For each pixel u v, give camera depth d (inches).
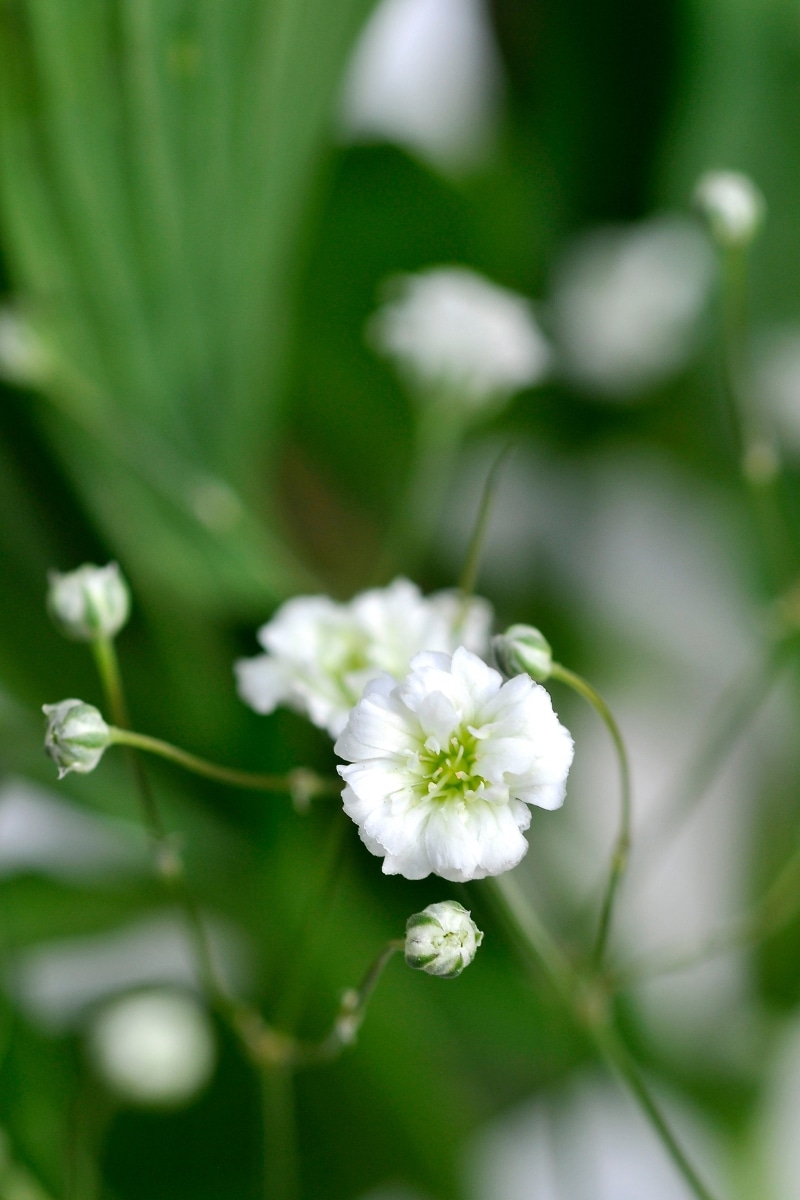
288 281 6.6
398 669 5.4
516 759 5.1
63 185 5.8
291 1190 6.3
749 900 7.0
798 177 7.0
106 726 5.4
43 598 6.2
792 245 7.1
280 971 6.4
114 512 6.2
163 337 6.1
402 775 5.1
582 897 6.7
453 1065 6.6
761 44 6.7
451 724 5.1
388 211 7.2
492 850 5.1
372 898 6.4
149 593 6.2
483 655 5.7
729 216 6.0
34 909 6.4
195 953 6.6
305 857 6.3
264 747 6.2
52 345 6.1
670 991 6.8
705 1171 6.8
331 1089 6.4
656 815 7.2
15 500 6.2
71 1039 6.3
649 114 7.0
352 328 7.2
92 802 6.3
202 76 5.8
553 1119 6.4
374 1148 6.4
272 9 5.8
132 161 5.8
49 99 5.7
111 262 6.0
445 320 6.3
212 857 6.5
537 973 5.8
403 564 6.9
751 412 6.5
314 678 5.5
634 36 6.8
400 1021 6.5
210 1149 6.3
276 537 6.9
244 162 6.0
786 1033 6.9
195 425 6.3
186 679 6.3
